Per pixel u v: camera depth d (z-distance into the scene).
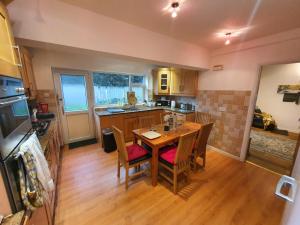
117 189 2.07
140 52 2.09
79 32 1.60
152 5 1.53
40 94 2.96
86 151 3.25
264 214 1.71
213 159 3.00
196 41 2.63
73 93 3.55
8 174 0.79
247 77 2.71
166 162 2.07
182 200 1.89
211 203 1.85
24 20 1.33
